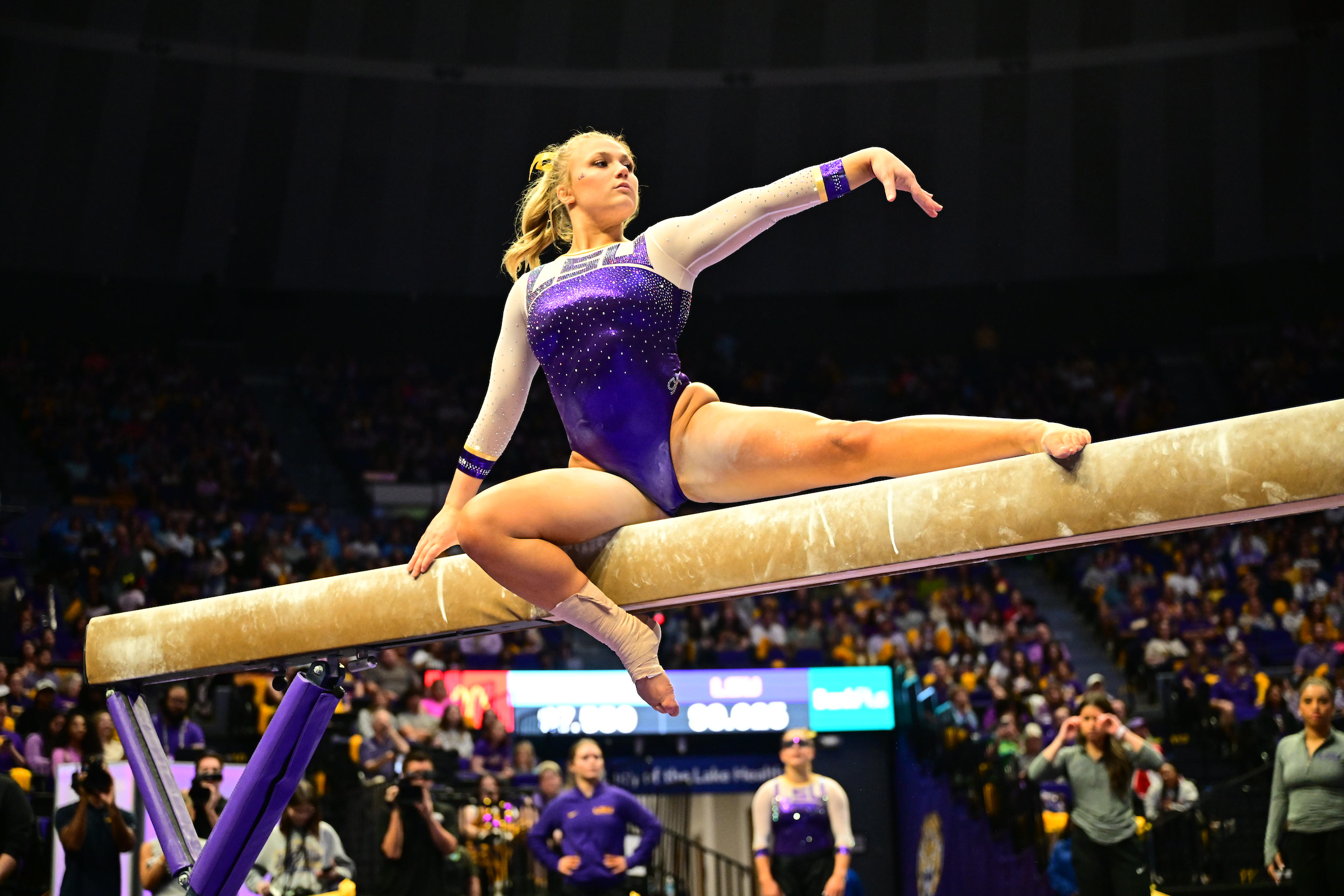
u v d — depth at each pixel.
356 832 7.71
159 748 2.82
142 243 20.83
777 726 11.75
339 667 2.45
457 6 21.97
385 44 21.88
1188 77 21.31
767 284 22.61
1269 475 1.69
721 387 21.42
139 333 20.55
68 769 5.61
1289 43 20.81
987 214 22.08
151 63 20.91
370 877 7.41
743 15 22.20
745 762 11.77
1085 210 21.78
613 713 11.64
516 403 2.47
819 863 6.11
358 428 20.08
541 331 2.29
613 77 22.31
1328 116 20.67
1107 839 5.67
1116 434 19.92
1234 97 21.12
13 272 20.00
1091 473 1.81
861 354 22.27
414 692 10.36
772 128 22.31
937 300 22.20
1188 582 15.39
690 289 2.30
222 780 5.50
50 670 10.37
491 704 11.37
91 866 5.48
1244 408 19.69
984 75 21.92
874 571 1.98
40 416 17.83
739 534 2.05
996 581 15.83
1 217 20.02
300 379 21.02
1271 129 20.98
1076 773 5.81
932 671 12.92
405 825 5.98
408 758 6.09
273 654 2.51
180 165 21.11
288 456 19.69
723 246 2.20
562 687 11.59
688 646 12.99
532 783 9.09
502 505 2.07
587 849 5.82
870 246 22.39
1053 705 11.45
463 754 10.10
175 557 13.96
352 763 9.00
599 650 14.20
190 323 20.78
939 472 1.93
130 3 20.67
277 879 5.64
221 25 21.20
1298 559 15.66
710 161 22.34
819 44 22.19
